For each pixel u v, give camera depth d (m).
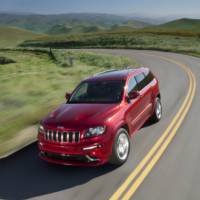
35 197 6.29
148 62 32.06
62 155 6.91
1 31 163.50
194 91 15.34
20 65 30.53
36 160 8.12
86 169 7.27
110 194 6.11
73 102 8.23
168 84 18.23
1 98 16.34
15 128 11.16
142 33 89.06
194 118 10.68
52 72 25.09
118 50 52.12
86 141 6.73
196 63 28.28
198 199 5.71
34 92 17.58
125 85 8.37
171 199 5.77
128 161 7.53
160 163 7.29
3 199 6.31
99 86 8.51
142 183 6.42
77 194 6.23
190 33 82.44
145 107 9.29
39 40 102.94
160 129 9.76
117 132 7.15
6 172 7.54
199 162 7.20
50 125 7.06
